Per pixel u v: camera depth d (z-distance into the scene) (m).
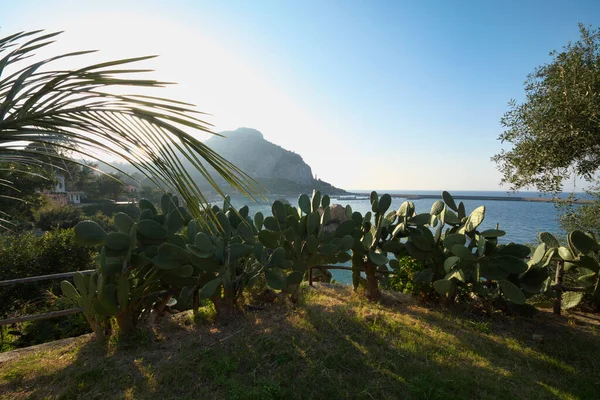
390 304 4.46
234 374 2.60
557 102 4.30
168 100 1.24
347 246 4.07
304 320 3.52
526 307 3.90
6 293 7.09
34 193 12.25
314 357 2.86
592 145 4.13
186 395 2.34
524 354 3.19
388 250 4.63
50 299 4.91
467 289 4.13
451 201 4.53
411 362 2.89
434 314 4.06
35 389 2.38
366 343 3.18
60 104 1.21
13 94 1.10
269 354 2.86
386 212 4.91
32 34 1.16
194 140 1.26
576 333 3.68
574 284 4.68
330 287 5.22
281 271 4.44
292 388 2.45
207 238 3.22
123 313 3.05
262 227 4.66
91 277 3.06
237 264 3.85
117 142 1.27
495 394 2.51
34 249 7.76
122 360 2.75
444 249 4.37
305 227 4.16
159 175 1.33
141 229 3.06
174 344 3.03
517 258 3.75
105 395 2.33
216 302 3.51
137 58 1.16
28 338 4.32
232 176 1.34
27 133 1.15
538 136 4.61
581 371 2.94
